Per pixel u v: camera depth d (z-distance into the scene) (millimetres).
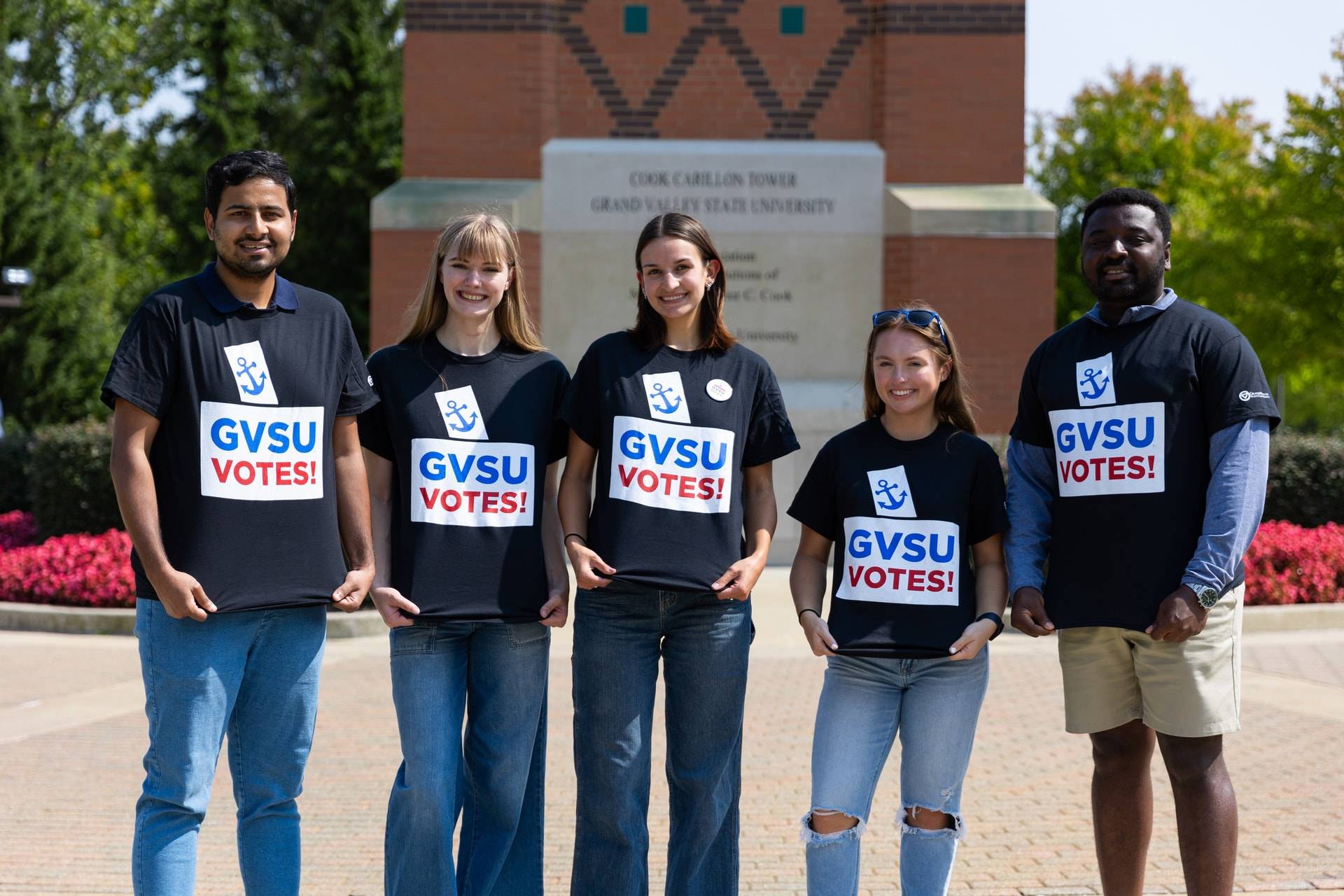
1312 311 20625
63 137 27609
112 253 32469
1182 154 32750
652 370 3752
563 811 5551
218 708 3430
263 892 3559
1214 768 3625
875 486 3811
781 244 13227
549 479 3896
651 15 13227
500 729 3680
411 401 3705
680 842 3732
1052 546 3775
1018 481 3900
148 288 31594
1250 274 21375
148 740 6703
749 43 13281
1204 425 3621
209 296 3488
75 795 5715
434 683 3605
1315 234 20047
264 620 3523
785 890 4543
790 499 13008
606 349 3809
